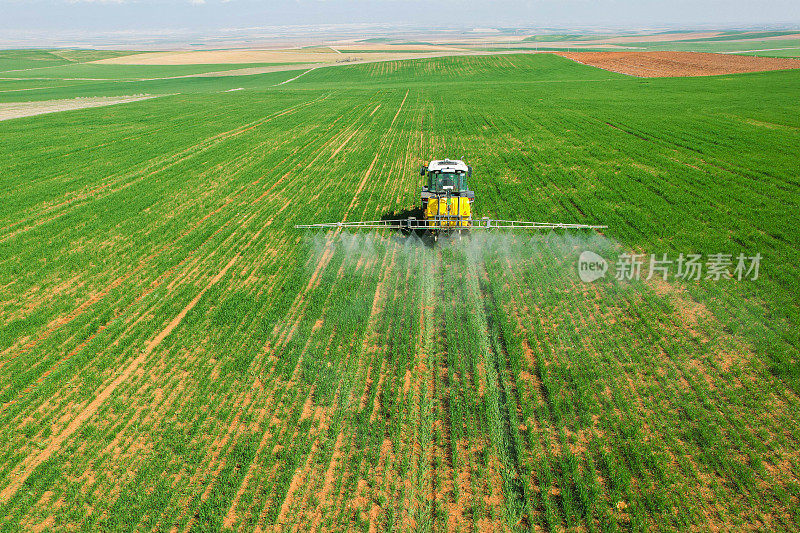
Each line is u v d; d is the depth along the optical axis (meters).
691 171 25.69
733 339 12.12
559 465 9.03
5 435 10.29
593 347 12.23
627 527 7.93
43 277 17.39
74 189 27.61
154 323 14.23
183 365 12.27
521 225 19.89
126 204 24.61
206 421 10.44
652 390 10.63
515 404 10.34
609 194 22.97
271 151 35.28
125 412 10.81
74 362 12.49
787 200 20.75
